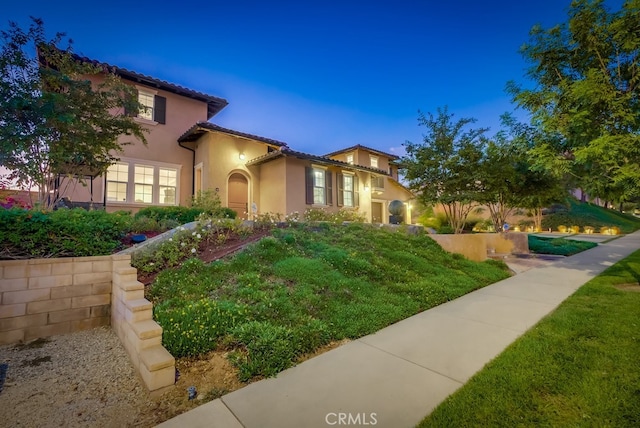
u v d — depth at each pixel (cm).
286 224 892
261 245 655
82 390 278
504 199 1363
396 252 822
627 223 2800
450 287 627
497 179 1172
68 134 643
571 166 627
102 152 780
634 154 520
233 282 490
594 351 328
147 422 234
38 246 456
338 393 266
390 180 2050
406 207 2123
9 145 536
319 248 725
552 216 2783
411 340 383
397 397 259
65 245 470
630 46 499
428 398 256
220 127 1197
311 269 573
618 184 563
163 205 1204
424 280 643
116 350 360
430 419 226
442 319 462
